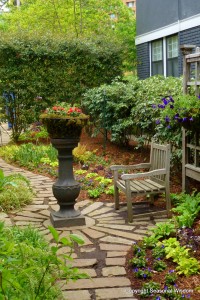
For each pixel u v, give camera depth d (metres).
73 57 12.02
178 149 6.49
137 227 4.86
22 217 5.26
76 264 3.82
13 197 5.57
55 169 8.14
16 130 11.77
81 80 12.27
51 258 2.01
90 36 12.91
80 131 4.91
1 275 1.74
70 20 16.81
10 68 11.48
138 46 14.37
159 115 7.25
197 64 5.59
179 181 6.63
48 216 5.31
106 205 5.81
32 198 6.03
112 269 3.73
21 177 5.35
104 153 9.36
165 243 4.12
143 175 5.03
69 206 4.99
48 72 11.88
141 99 8.45
